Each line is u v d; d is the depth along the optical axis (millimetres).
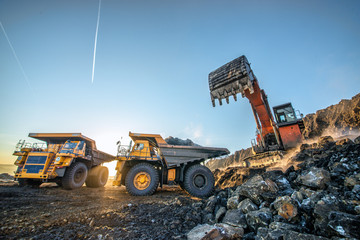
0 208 3871
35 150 8219
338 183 3121
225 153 6855
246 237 2387
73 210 3805
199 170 6320
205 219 3262
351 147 4035
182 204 4086
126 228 2789
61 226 2887
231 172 9305
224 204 3855
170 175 6672
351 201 2316
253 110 10438
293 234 1940
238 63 6988
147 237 2479
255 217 2568
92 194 6309
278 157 9406
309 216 2385
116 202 4707
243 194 3326
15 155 7820
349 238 1759
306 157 7227
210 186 6137
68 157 7699
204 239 2199
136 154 6910
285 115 10773
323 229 2053
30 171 7430
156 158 6832
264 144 10219
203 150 6805
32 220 3098
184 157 6652
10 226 2773
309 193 2893
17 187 7594
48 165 7656
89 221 3094
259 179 3406
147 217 3324
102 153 10359
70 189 7477
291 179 4062
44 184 9531
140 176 6258
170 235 2568
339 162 3633
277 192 3285
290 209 2471
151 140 7152
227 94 7234
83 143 8531
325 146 6945
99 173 9555
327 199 2438
